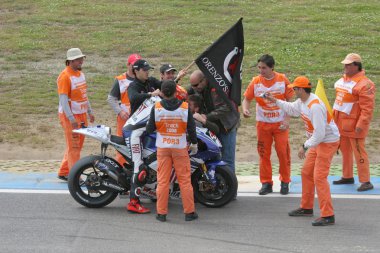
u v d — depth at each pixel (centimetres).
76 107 1148
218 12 2842
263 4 2998
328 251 820
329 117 926
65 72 1140
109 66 2134
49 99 1808
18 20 2686
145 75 1007
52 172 1258
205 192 1022
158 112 935
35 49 2323
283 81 1066
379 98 1797
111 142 1010
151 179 996
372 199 1066
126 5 2969
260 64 1052
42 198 1067
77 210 1001
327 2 3027
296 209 983
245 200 1066
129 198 1052
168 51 2275
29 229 905
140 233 891
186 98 1049
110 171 998
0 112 1688
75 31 2547
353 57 1112
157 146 949
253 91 1083
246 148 1455
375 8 2886
